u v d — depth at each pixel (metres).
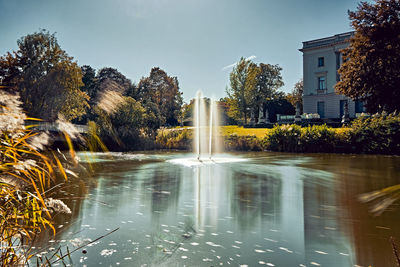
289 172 10.09
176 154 18.88
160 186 7.49
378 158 14.62
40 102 22.08
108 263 2.85
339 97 34.88
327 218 4.52
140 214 4.74
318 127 19.12
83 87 45.25
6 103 1.89
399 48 18.64
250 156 16.97
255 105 44.75
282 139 20.17
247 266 2.82
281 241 3.53
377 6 19.94
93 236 3.64
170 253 3.13
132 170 10.75
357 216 4.61
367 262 2.90
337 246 3.35
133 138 21.62
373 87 19.55
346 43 34.12
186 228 4.03
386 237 3.62
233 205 5.44
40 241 3.39
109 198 5.96
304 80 38.28
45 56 28.02
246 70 39.75
